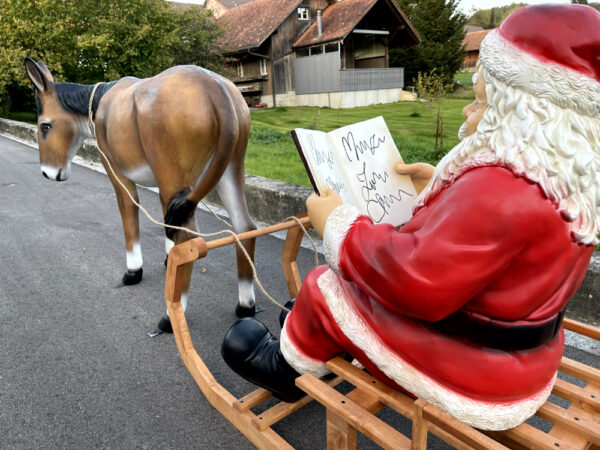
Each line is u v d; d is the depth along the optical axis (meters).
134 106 2.72
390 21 23.98
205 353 2.99
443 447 2.21
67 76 17.20
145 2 16.33
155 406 2.53
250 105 25.20
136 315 3.48
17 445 2.26
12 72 15.85
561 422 1.50
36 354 3.01
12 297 3.81
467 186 1.18
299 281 2.89
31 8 15.80
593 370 1.70
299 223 2.26
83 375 2.79
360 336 1.50
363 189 1.85
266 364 1.99
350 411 1.54
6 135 14.73
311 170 1.56
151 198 6.93
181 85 2.62
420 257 1.19
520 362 1.30
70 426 2.38
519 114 1.15
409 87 26.31
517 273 1.21
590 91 1.12
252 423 2.01
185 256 2.16
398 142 9.55
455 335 1.34
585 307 3.06
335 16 24.45
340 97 22.30
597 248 3.65
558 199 1.15
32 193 7.37
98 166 9.51
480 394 1.32
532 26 1.14
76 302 3.71
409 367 1.41
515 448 1.74
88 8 15.96
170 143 2.61
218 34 21.42
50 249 4.91
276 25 23.73
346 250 1.37
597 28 1.12
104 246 4.98
